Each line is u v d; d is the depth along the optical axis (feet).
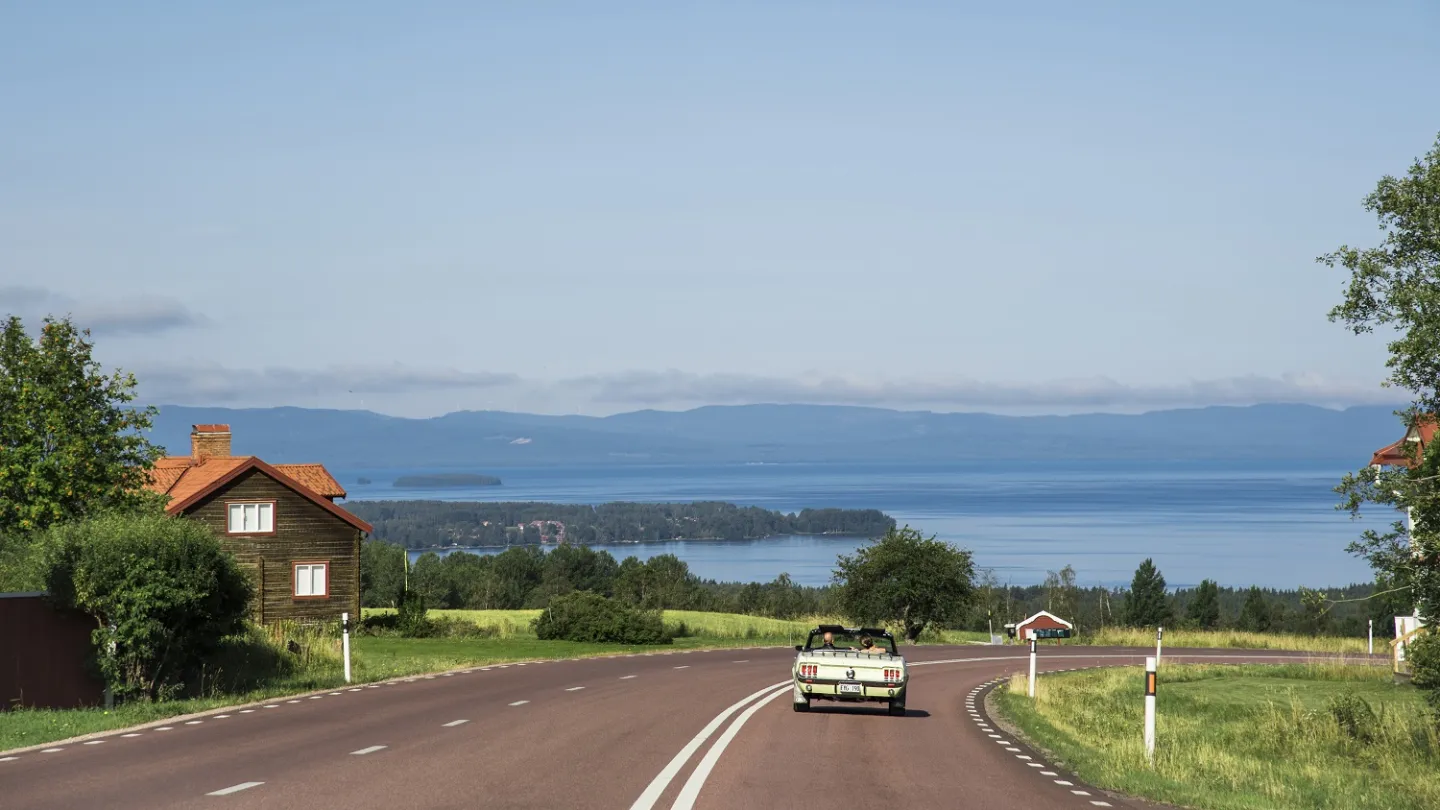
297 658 103.60
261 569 179.11
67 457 114.42
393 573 436.35
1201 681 125.39
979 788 51.37
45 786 45.16
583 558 556.10
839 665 83.15
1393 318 69.05
